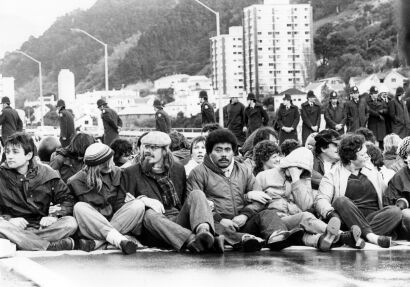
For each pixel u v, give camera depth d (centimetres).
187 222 731
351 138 783
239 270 575
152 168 773
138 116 19725
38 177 745
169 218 759
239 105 2559
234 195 779
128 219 729
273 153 873
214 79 19638
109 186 759
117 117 2620
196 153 962
